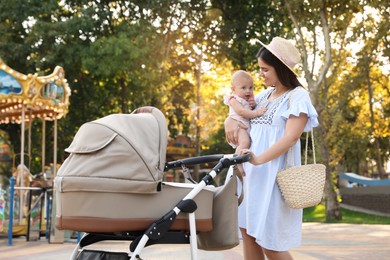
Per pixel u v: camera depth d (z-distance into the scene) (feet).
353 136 120.98
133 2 91.09
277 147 13.74
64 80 52.85
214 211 14.25
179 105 109.19
